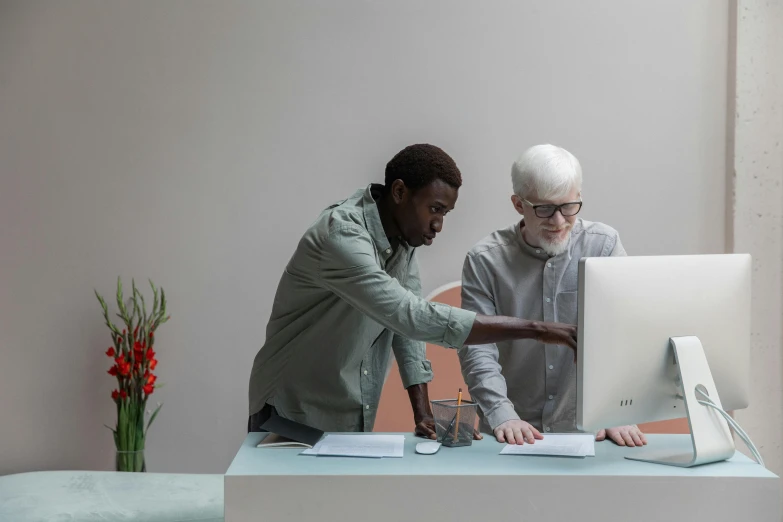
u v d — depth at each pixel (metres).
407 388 2.19
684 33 3.37
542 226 2.04
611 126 3.37
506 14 3.35
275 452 1.76
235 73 3.33
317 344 2.10
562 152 2.03
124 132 3.34
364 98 3.34
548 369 2.20
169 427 3.37
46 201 3.34
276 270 3.36
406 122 3.35
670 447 1.81
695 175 3.39
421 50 3.35
